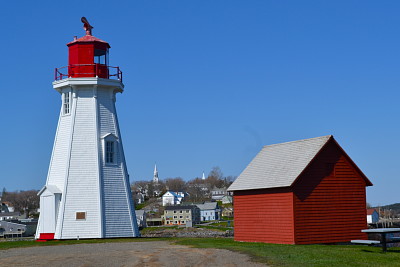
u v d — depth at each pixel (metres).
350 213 37.19
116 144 45.75
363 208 37.84
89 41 45.34
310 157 35.88
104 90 46.03
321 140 36.78
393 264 22.31
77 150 44.28
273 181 36.47
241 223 38.72
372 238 42.28
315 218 35.53
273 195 36.41
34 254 29.42
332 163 36.88
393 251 27.89
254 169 39.72
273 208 36.31
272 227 36.22
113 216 44.06
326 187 36.34
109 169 44.84
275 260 23.59
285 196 35.44
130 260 24.80
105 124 45.53
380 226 105.94
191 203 195.25
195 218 169.75
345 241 36.62
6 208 195.00
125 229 44.44
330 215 36.25
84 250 31.20
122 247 32.78
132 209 45.41
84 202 43.38
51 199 43.66
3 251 32.31
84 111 45.12
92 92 45.41
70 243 38.28
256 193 37.78
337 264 22.16
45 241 41.22
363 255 25.55
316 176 36.03
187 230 125.88
